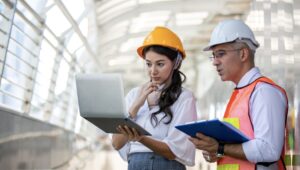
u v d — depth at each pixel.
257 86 3.28
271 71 6.21
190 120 3.79
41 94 10.13
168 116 3.77
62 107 13.71
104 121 3.50
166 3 16.09
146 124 3.83
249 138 3.14
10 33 5.74
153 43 3.73
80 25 12.41
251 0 10.18
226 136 3.15
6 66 6.84
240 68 3.43
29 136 6.70
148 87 3.80
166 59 3.74
